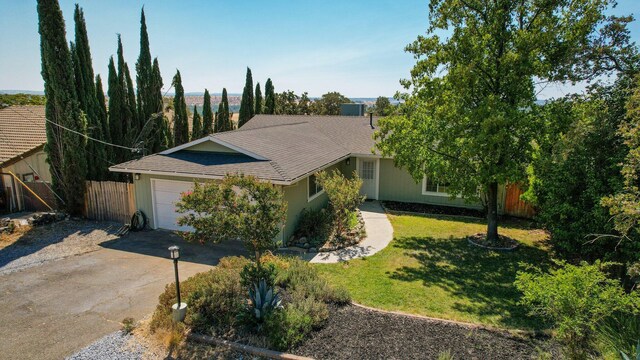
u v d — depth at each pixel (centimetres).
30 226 1392
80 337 691
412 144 1216
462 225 1437
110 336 689
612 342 571
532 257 1098
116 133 2008
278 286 845
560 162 990
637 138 695
